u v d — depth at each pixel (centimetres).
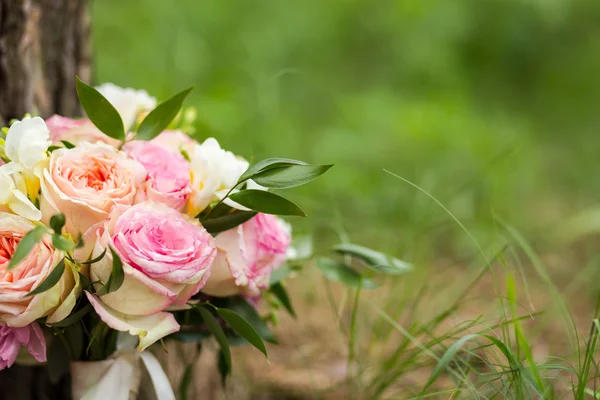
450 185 286
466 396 151
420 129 334
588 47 465
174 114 145
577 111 428
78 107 168
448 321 187
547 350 178
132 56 333
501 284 224
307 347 185
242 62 365
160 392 145
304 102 378
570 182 340
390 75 435
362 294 198
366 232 229
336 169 281
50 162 138
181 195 140
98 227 137
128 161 140
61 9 166
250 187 143
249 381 177
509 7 467
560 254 260
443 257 247
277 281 152
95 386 143
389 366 157
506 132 364
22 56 161
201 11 391
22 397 164
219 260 142
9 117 162
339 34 447
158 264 136
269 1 430
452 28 457
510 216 272
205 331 150
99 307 137
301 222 208
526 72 461
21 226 136
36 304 136
